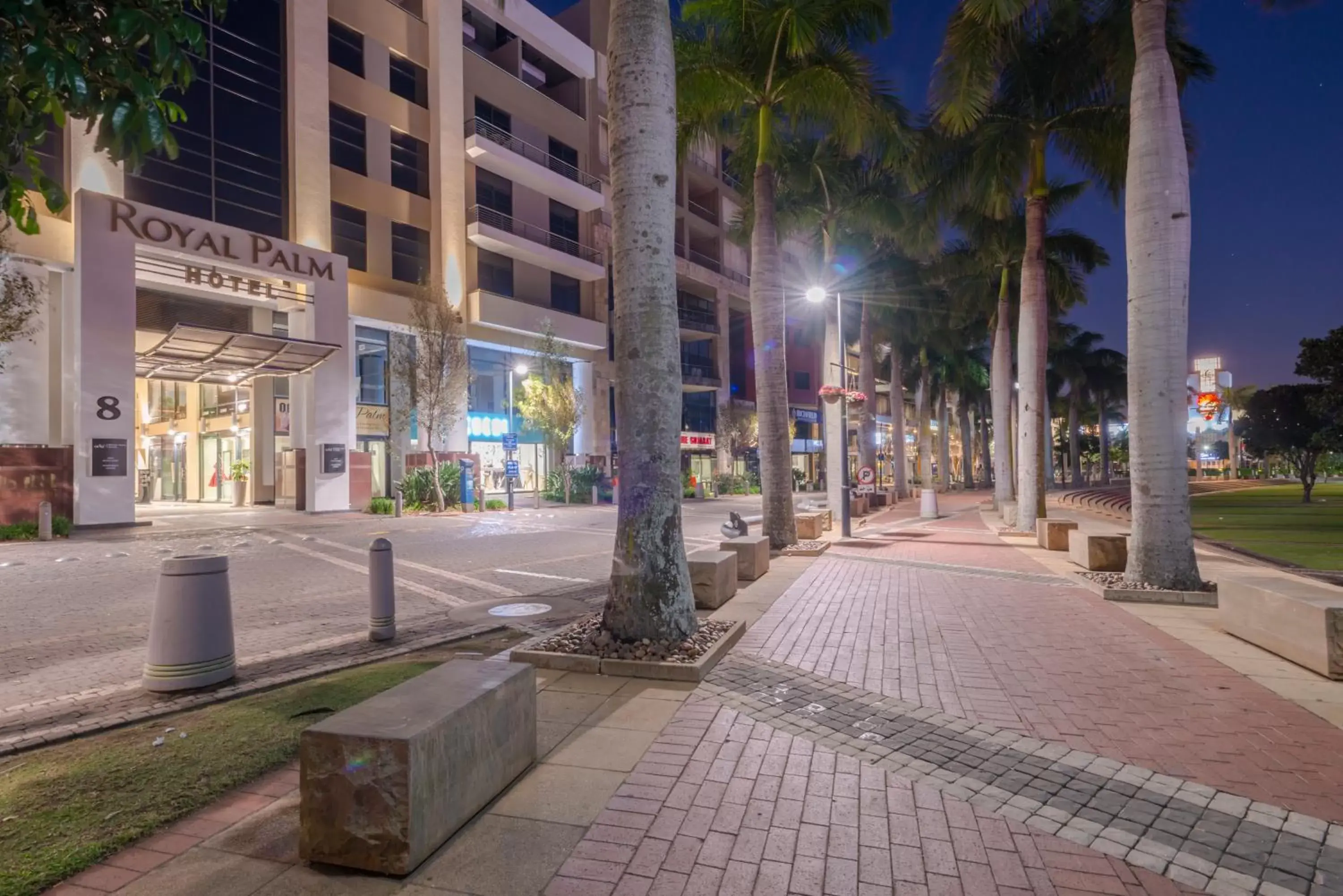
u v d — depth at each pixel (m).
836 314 24.17
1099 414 74.81
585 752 4.15
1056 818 3.39
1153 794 3.64
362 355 29.77
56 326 20.59
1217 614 8.05
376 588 7.18
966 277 28.33
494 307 32.16
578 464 38.72
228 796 3.63
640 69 6.61
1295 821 3.36
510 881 2.84
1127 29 13.48
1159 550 9.05
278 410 31.31
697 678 5.52
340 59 28.92
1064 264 23.42
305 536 18.38
